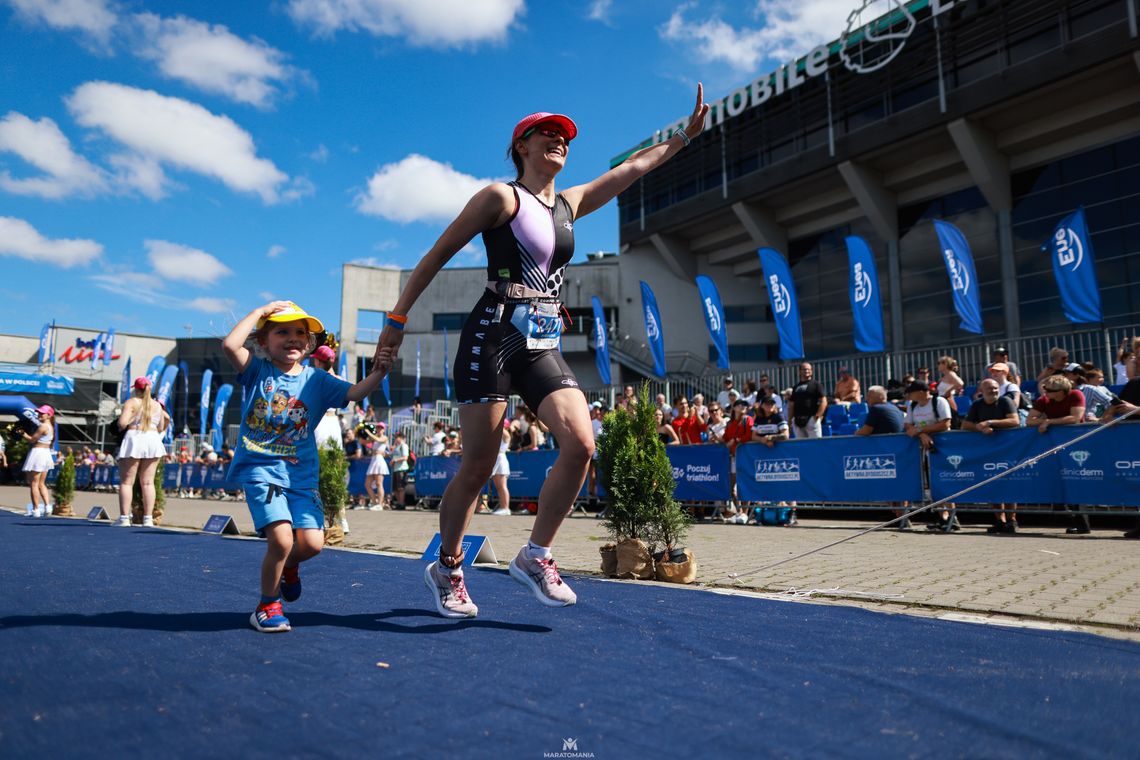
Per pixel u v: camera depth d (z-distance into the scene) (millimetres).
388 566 5109
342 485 7398
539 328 3004
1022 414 8891
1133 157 23062
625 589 4191
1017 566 5125
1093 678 2254
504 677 2207
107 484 24953
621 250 37156
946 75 25031
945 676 2270
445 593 3168
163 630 2842
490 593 3926
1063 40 22484
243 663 2338
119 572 4574
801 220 31859
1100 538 7203
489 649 2584
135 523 9445
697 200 32781
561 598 3281
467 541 5332
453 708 1901
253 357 3127
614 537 5051
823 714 1893
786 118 29750
